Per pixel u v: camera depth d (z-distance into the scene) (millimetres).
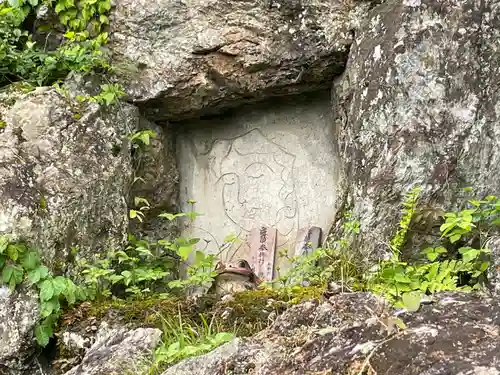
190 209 4539
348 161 4047
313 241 4281
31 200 3525
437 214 3652
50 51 4406
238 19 4164
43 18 4418
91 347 3258
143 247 3922
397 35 3811
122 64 4277
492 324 2439
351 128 4004
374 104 3834
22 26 4527
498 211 3535
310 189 4426
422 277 3469
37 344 3416
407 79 3758
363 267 3721
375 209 3781
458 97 3723
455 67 3732
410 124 3738
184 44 4207
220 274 4039
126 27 4277
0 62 4176
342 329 2531
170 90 4238
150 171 4320
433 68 3740
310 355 2477
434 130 3715
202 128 4602
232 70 4230
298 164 4469
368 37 3971
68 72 4215
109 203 3898
